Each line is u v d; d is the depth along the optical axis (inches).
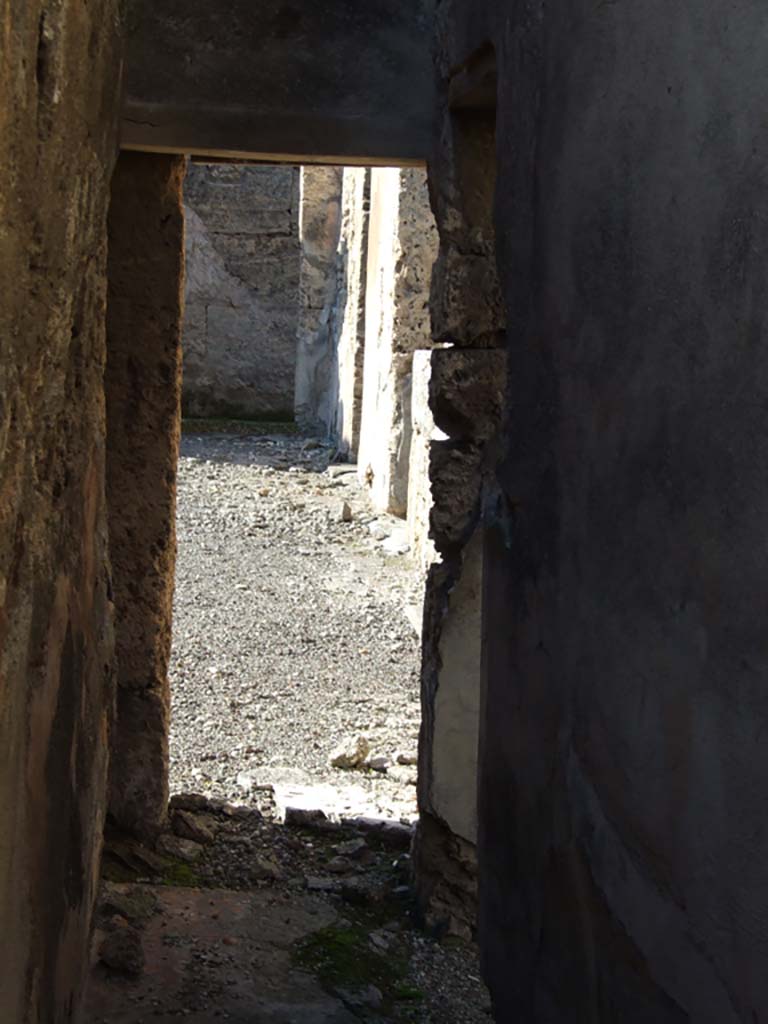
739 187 75.8
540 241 112.3
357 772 235.5
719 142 78.2
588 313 100.6
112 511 188.1
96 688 117.6
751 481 75.1
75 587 107.4
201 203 646.5
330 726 258.7
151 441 187.6
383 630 324.2
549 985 112.8
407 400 424.8
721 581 78.9
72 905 108.6
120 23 116.9
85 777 112.9
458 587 171.6
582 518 102.4
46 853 98.0
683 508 84.0
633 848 93.4
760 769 74.8
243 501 454.6
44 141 87.2
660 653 87.9
